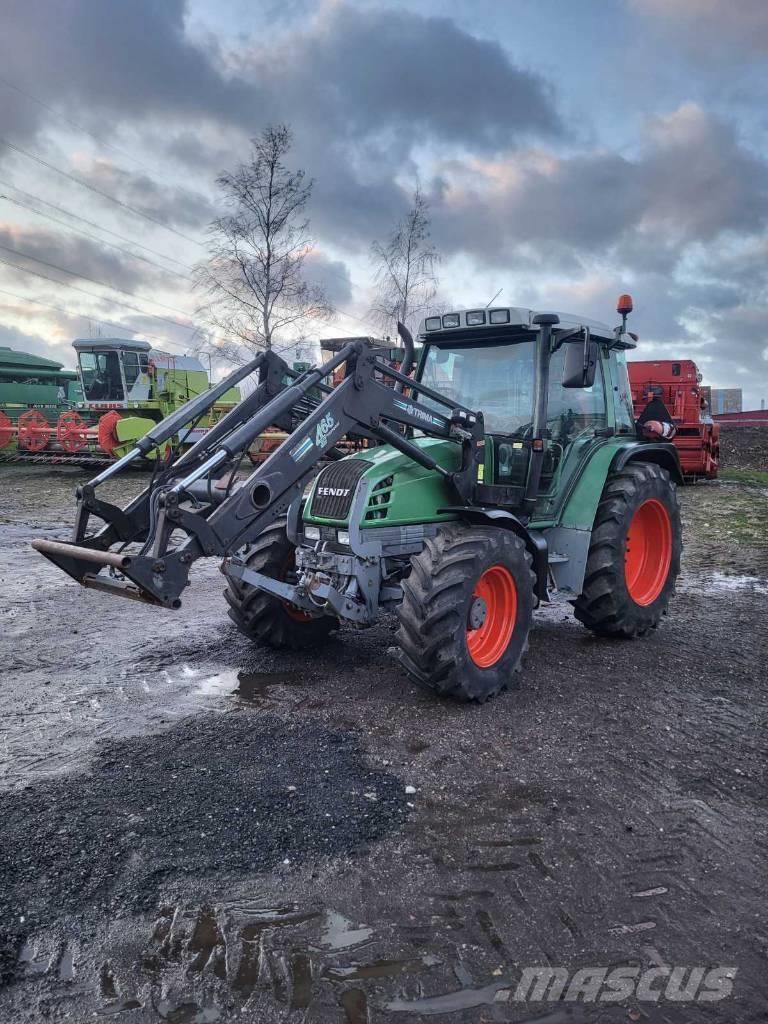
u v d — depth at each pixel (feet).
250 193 63.10
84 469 66.44
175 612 22.04
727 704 14.69
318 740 13.02
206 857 9.55
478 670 14.48
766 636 19.36
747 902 8.73
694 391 55.42
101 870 9.27
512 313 16.39
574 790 11.27
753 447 85.56
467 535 14.60
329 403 14.73
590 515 17.67
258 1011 7.18
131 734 13.30
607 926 8.33
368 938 8.14
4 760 12.26
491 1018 7.09
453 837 10.03
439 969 7.70
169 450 16.22
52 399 98.07
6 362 97.50
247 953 7.93
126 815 10.51
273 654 17.88
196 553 13.34
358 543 14.96
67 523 38.24
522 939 8.12
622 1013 7.15
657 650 18.19
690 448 55.06
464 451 16.26
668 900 8.76
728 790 11.31
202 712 14.33
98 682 16.03
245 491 13.82
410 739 13.06
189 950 7.97
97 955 7.90
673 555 19.95
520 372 17.16
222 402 65.16
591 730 13.43
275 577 16.94
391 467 15.75
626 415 20.81
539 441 16.51
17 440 72.23
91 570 14.66
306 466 14.49
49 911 8.54
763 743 12.94
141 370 71.41
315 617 17.85
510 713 14.21
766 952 7.95
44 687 15.74
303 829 10.19
